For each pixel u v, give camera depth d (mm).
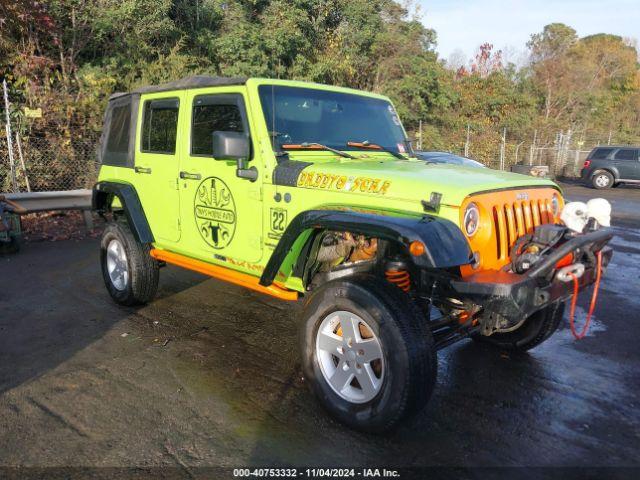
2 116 10891
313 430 3258
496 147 24109
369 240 3607
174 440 3121
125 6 13094
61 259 7531
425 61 22641
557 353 4578
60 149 11586
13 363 4141
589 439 3240
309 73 17547
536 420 3453
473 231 3150
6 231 7527
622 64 44625
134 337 4695
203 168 4312
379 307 2988
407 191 3197
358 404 3182
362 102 4691
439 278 3180
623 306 5910
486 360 4398
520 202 3492
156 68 13789
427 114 22969
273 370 4090
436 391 3838
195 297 5848
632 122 41719
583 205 3330
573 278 3096
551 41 41531
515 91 30297
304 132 4105
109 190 5371
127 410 3455
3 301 5668
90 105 12062
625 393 3850
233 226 4125
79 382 3836
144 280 5250
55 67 12539
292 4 17750
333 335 3340
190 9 15844
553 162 25797
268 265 3654
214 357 4309
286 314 5355
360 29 20359
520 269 3166
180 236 4699
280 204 3727
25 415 3375
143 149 5078
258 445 3092
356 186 3389
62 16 12742
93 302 5652
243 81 3959
